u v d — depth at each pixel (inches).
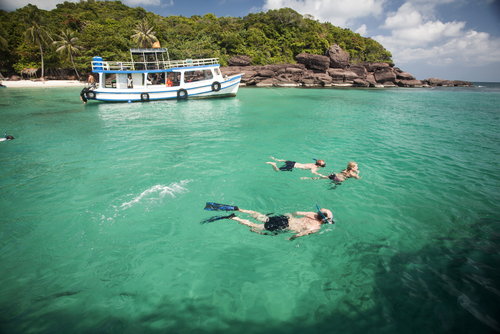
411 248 162.7
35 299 123.1
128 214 198.1
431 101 1089.4
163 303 122.7
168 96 916.6
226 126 524.7
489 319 113.9
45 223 185.0
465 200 225.8
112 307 120.0
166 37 2123.5
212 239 170.9
